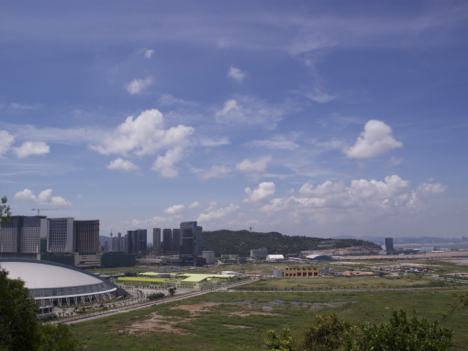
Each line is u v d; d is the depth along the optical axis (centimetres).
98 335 13650
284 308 18925
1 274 4959
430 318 15012
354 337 6462
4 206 5078
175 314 17675
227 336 13612
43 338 4750
